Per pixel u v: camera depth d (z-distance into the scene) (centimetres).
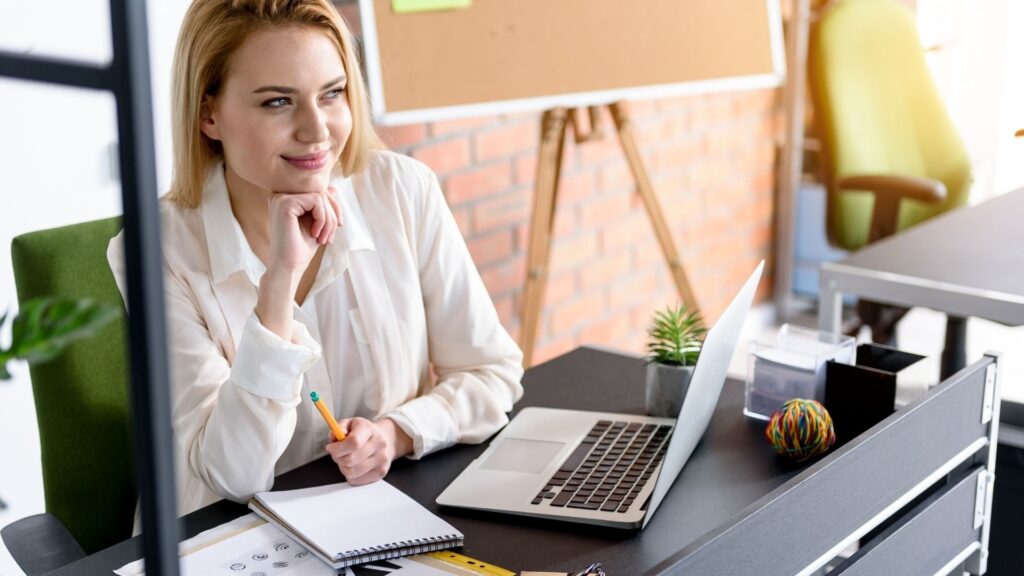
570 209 300
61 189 189
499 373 143
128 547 108
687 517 109
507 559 103
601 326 321
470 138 268
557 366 156
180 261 132
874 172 300
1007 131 320
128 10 44
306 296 137
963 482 131
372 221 142
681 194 339
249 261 133
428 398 134
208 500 133
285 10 123
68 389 143
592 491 114
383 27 224
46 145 186
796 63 363
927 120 303
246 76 122
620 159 315
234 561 103
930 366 134
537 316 257
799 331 137
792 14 360
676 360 133
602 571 99
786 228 380
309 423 138
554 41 245
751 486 115
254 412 118
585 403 142
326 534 106
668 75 261
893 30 301
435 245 146
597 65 251
